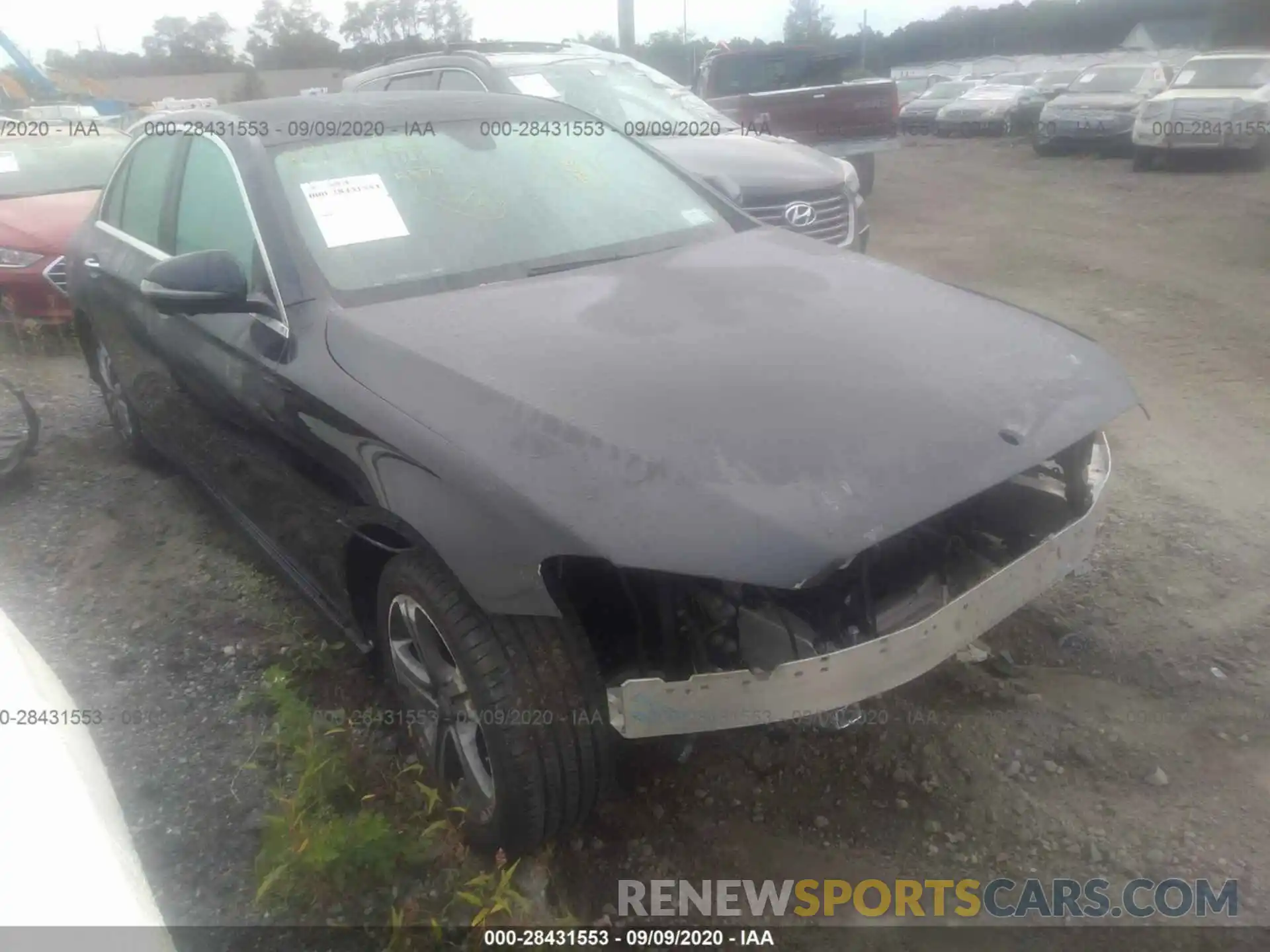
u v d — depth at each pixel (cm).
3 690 178
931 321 312
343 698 336
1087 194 1359
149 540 446
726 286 333
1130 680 342
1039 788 300
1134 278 860
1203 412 558
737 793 301
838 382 270
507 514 237
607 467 237
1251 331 693
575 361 277
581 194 385
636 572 247
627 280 337
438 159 373
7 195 827
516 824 253
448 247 345
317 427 296
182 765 304
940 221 1200
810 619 244
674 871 278
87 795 170
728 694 238
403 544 285
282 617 380
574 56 877
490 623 248
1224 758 307
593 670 248
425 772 293
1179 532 430
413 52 1838
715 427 248
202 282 316
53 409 620
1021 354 297
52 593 403
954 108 2381
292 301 321
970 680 341
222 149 372
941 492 241
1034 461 258
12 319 729
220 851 273
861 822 291
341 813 280
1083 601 384
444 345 287
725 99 1110
